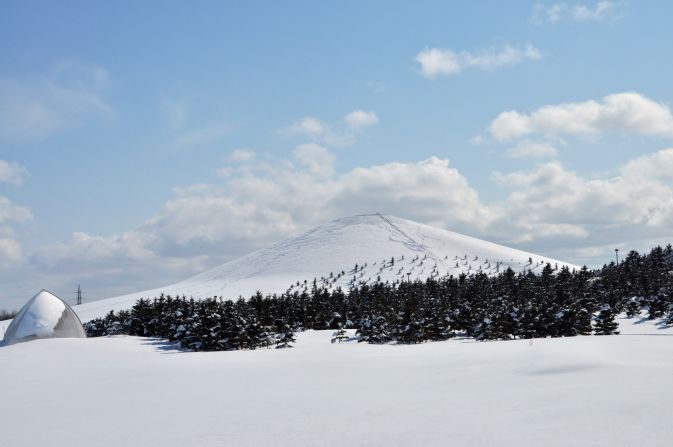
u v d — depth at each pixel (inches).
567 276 6304.1
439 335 3821.4
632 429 518.6
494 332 3641.7
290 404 860.6
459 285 6486.2
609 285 5570.9
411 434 580.4
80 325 3292.3
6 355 2337.6
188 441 626.2
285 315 4621.1
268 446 576.4
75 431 729.0
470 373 1154.0
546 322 3649.1
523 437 522.6
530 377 1027.3
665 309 4372.5
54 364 2044.8
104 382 1366.9
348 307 5017.2
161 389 1153.4
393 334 3782.0
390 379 1149.1
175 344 3282.5
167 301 4335.6
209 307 3326.8
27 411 936.3
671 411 584.1
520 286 6082.7
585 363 1106.1
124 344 2982.3
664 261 6948.8
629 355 1325.0
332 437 596.7
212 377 1349.7
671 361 1189.7
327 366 1519.4
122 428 732.0
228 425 709.9
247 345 3321.9
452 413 687.7
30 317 3115.2
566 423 568.1
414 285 6456.7
